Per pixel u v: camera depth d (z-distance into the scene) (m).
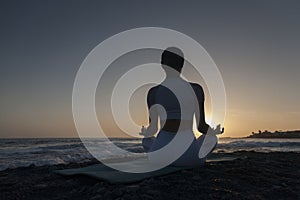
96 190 1.25
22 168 2.07
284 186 1.39
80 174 1.49
